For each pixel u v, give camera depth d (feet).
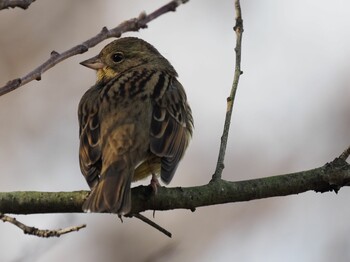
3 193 31.83
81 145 35.06
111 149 34.04
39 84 62.95
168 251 49.47
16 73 62.95
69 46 64.59
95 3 65.57
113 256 58.65
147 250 58.34
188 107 38.70
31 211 31.91
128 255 58.54
